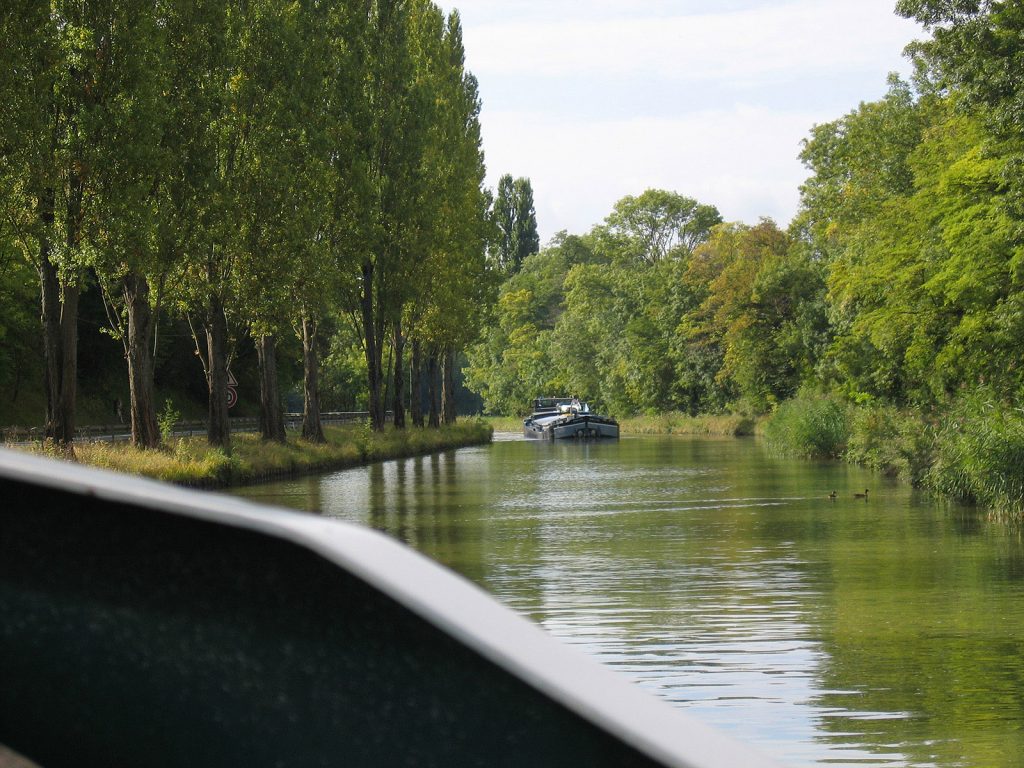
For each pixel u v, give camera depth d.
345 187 66.75
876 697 12.91
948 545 26.56
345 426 98.62
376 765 0.89
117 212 40.19
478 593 0.97
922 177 50.47
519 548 26.52
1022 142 37.88
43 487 0.97
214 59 48.19
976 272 41.78
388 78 78.31
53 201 40.47
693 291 138.38
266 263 53.56
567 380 174.50
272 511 0.98
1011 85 36.09
